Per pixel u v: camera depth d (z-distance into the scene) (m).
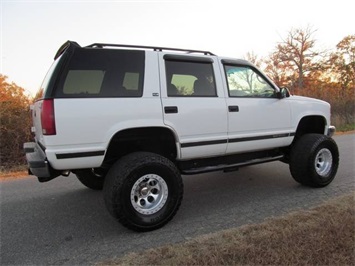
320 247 2.68
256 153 4.71
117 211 3.19
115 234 3.36
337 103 18.25
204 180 5.51
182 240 3.12
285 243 2.77
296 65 35.94
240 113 4.14
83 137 3.12
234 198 4.45
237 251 2.68
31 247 3.12
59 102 3.03
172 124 3.58
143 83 3.47
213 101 3.92
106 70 3.32
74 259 2.84
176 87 3.72
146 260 2.69
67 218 3.89
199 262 2.57
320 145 4.67
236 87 4.26
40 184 5.63
